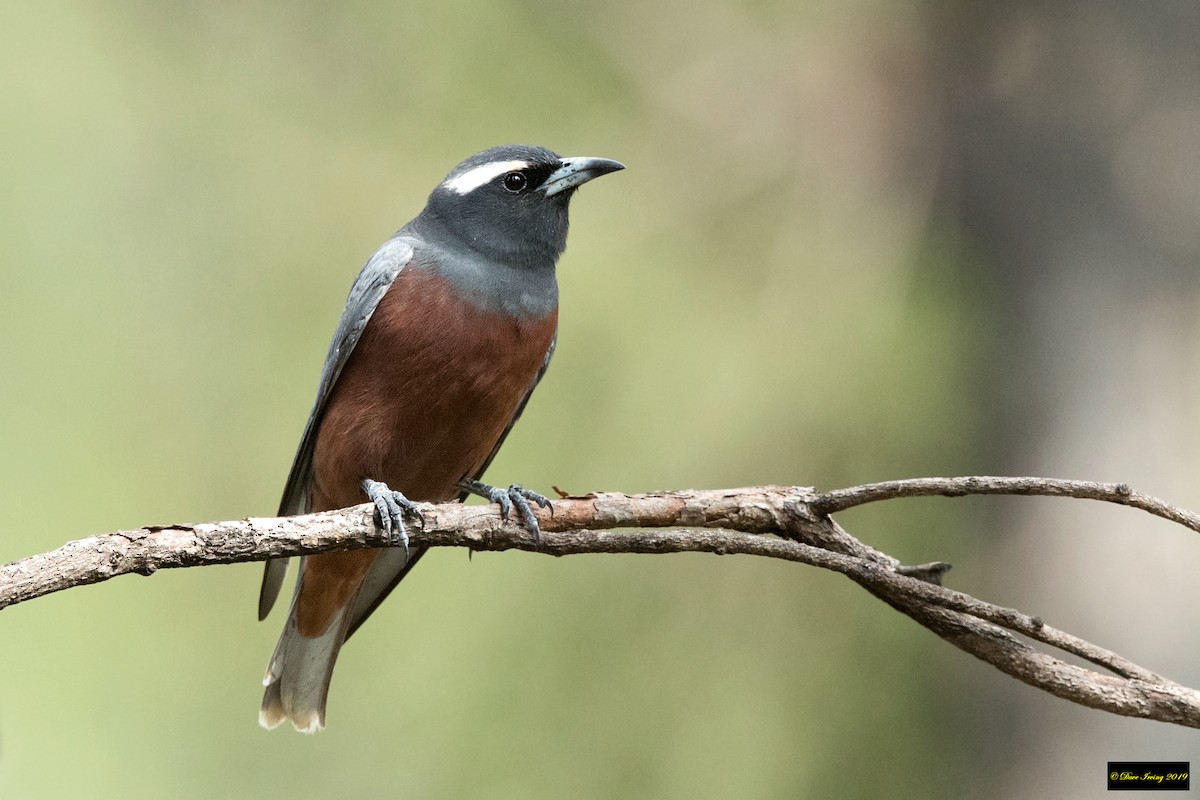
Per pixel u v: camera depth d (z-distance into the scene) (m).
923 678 12.13
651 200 13.55
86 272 14.14
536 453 12.28
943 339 12.46
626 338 12.67
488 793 11.51
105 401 13.63
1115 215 12.34
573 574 12.15
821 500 7.49
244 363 13.60
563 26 13.73
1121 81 12.47
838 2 13.93
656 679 11.87
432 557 12.09
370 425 9.64
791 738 11.90
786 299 13.03
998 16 13.05
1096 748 11.55
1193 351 11.91
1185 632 11.31
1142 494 6.81
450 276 9.65
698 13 13.91
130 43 14.61
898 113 13.66
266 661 13.02
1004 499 12.24
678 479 12.15
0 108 14.30
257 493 13.17
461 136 13.67
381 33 13.90
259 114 14.23
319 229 13.73
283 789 12.04
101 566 6.55
